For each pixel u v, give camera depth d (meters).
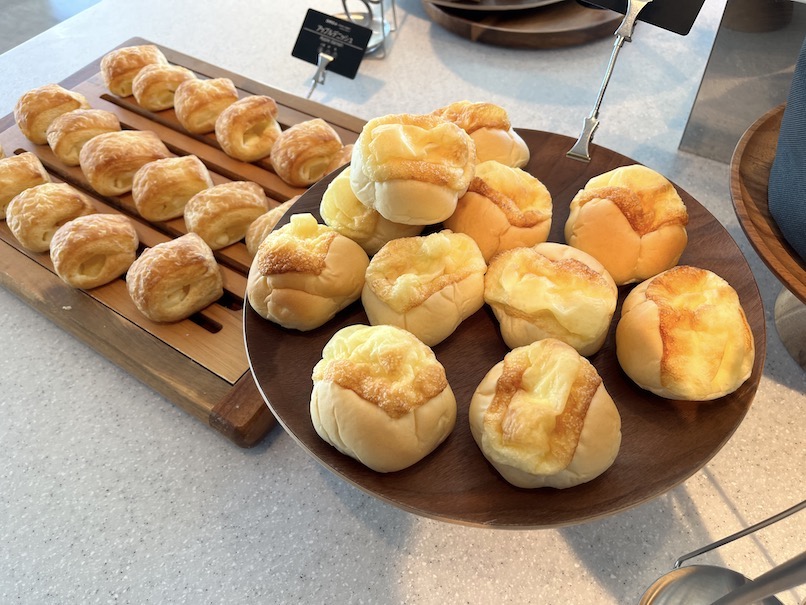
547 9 0.81
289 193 0.67
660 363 0.34
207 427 0.51
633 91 0.75
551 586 0.42
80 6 1.03
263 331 0.40
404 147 0.37
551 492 0.32
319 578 0.43
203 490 0.48
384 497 0.32
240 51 0.88
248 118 0.68
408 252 0.39
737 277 0.41
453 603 0.42
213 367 0.52
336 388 0.33
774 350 0.53
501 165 0.43
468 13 0.81
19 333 0.59
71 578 0.44
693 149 0.68
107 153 0.65
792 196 0.40
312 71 0.83
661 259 0.40
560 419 0.31
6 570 0.44
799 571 0.25
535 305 0.37
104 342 0.55
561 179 0.47
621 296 0.42
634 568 0.42
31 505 0.47
